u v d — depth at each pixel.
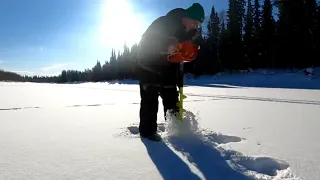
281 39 33.47
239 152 2.09
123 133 2.90
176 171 1.74
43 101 7.44
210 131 2.83
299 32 31.81
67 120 3.91
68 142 2.51
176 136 2.61
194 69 40.22
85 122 3.71
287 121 3.64
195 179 1.61
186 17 2.58
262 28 35.72
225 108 5.34
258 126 3.26
